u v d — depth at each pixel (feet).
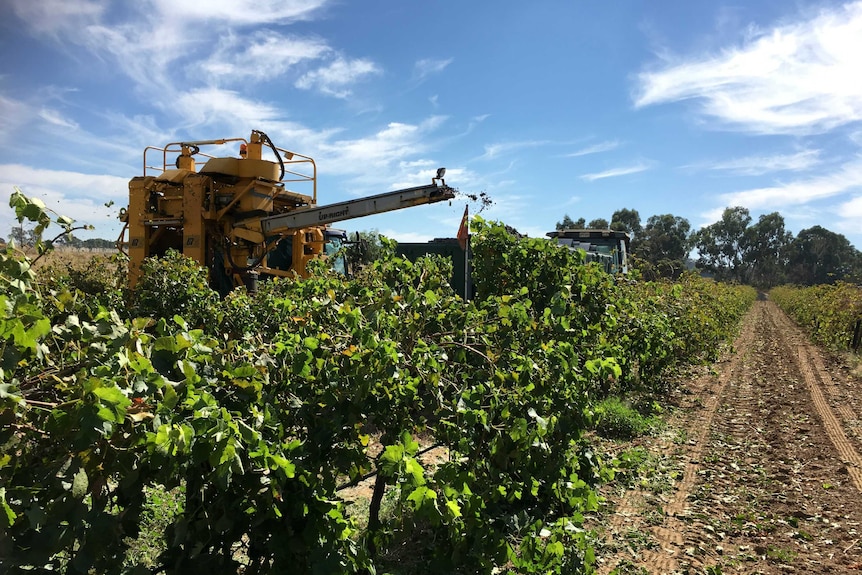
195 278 21.65
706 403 33.63
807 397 35.65
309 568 8.13
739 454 23.45
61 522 5.83
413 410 11.15
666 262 59.62
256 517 7.66
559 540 11.35
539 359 13.56
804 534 15.69
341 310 10.21
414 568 12.35
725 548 15.03
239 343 10.89
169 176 33.47
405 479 8.39
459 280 42.09
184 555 7.46
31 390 6.24
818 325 70.38
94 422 5.56
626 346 27.40
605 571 13.39
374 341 9.29
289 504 8.03
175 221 32.63
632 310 26.71
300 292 15.69
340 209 30.53
